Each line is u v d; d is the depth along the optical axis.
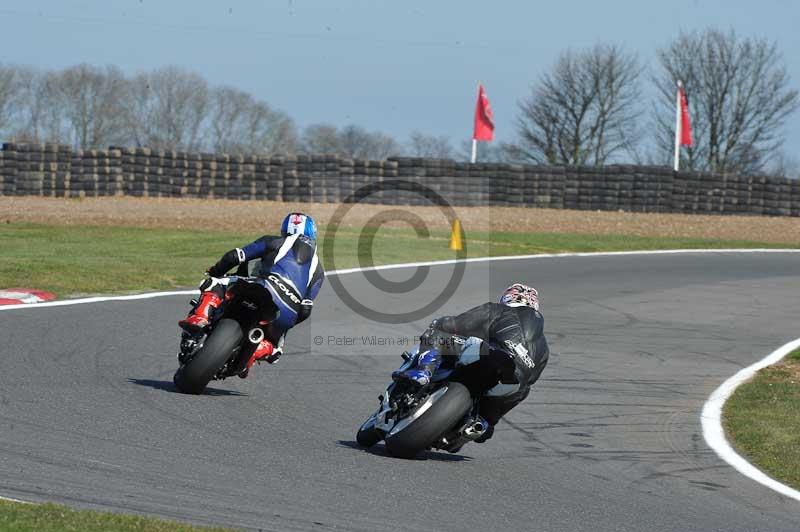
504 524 23.67
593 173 144.25
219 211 125.94
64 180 135.38
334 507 23.78
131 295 58.72
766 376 48.31
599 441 35.34
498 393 29.08
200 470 26.09
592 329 59.12
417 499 25.20
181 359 36.03
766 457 33.91
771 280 83.69
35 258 71.75
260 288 34.19
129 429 29.95
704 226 131.62
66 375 37.38
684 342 56.59
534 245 101.75
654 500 27.69
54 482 23.75
